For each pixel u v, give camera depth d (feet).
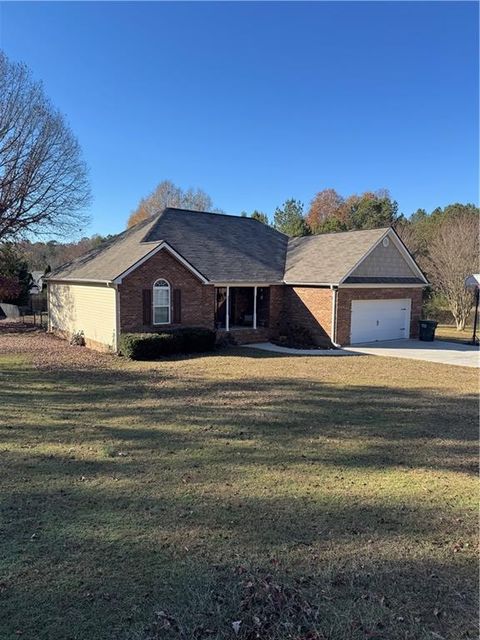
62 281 72.79
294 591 11.68
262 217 186.29
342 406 31.99
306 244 80.33
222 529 14.83
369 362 52.42
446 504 17.02
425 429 26.73
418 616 10.83
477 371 47.16
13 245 103.40
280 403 32.65
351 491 18.06
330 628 10.37
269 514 15.94
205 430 25.99
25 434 24.98
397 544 14.08
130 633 10.08
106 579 12.03
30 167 93.35
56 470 19.76
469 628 10.44
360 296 67.05
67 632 10.07
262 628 10.32
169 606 11.00
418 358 55.77
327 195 202.39
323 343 66.28
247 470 20.08
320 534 14.61
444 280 98.27
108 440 24.04
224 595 11.44
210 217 80.74
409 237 122.93
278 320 72.28
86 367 47.91
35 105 92.79
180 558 13.08
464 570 12.73
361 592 11.70
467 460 21.85
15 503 16.49
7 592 11.44
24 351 59.16
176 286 61.41
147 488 17.99
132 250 63.05
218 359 53.88
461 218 106.32
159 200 214.69
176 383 39.70
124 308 56.95
